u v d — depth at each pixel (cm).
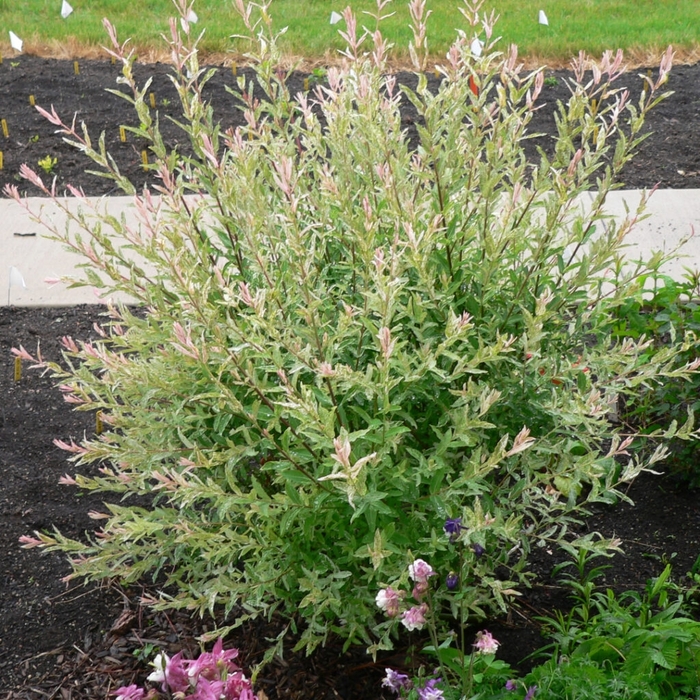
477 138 299
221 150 480
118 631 316
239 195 285
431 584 285
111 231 582
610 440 402
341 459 209
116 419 295
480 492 261
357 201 310
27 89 840
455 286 279
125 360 282
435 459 260
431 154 279
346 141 302
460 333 245
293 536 274
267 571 272
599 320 325
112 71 888
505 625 315
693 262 533
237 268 317
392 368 274
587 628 293
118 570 297
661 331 390
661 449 284
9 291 526
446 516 256
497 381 287
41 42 958
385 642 264
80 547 291
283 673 296
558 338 308
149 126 307
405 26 991
